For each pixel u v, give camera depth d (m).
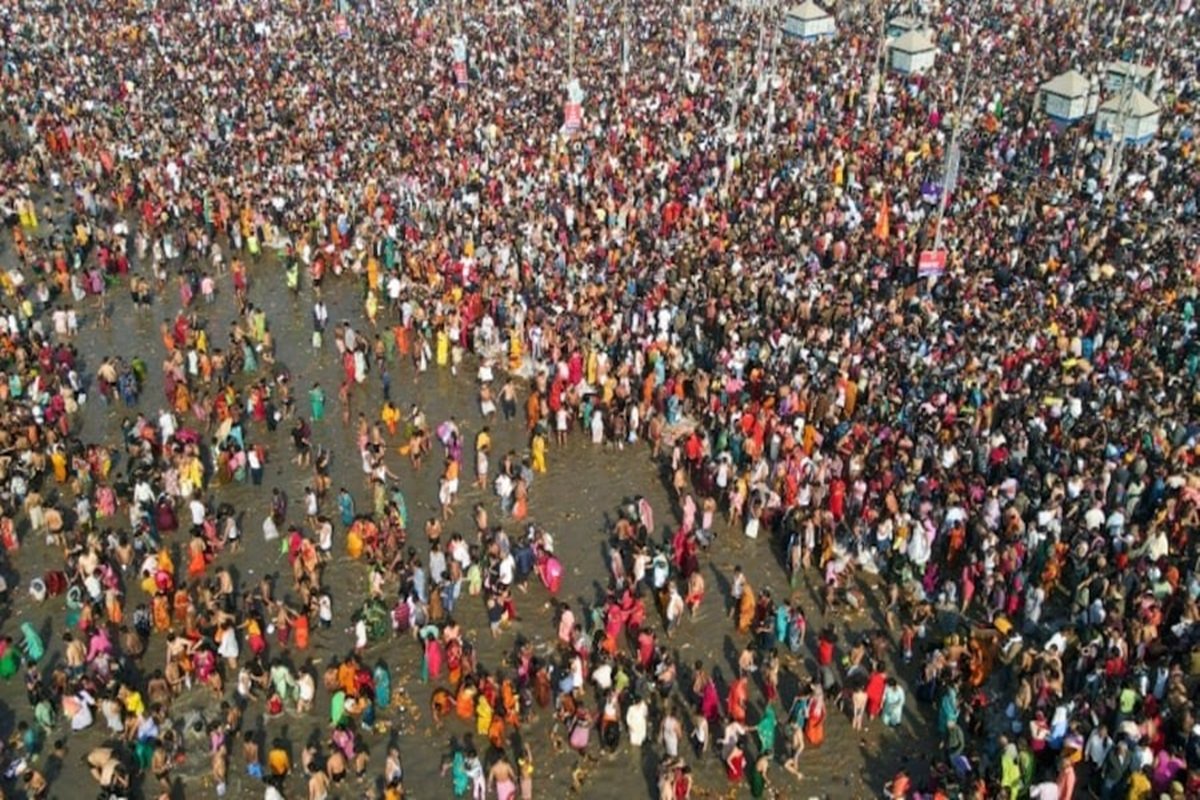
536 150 49.53
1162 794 18.34
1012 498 26.25
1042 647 23.69
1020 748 20.17
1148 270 36.25
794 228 40.81
